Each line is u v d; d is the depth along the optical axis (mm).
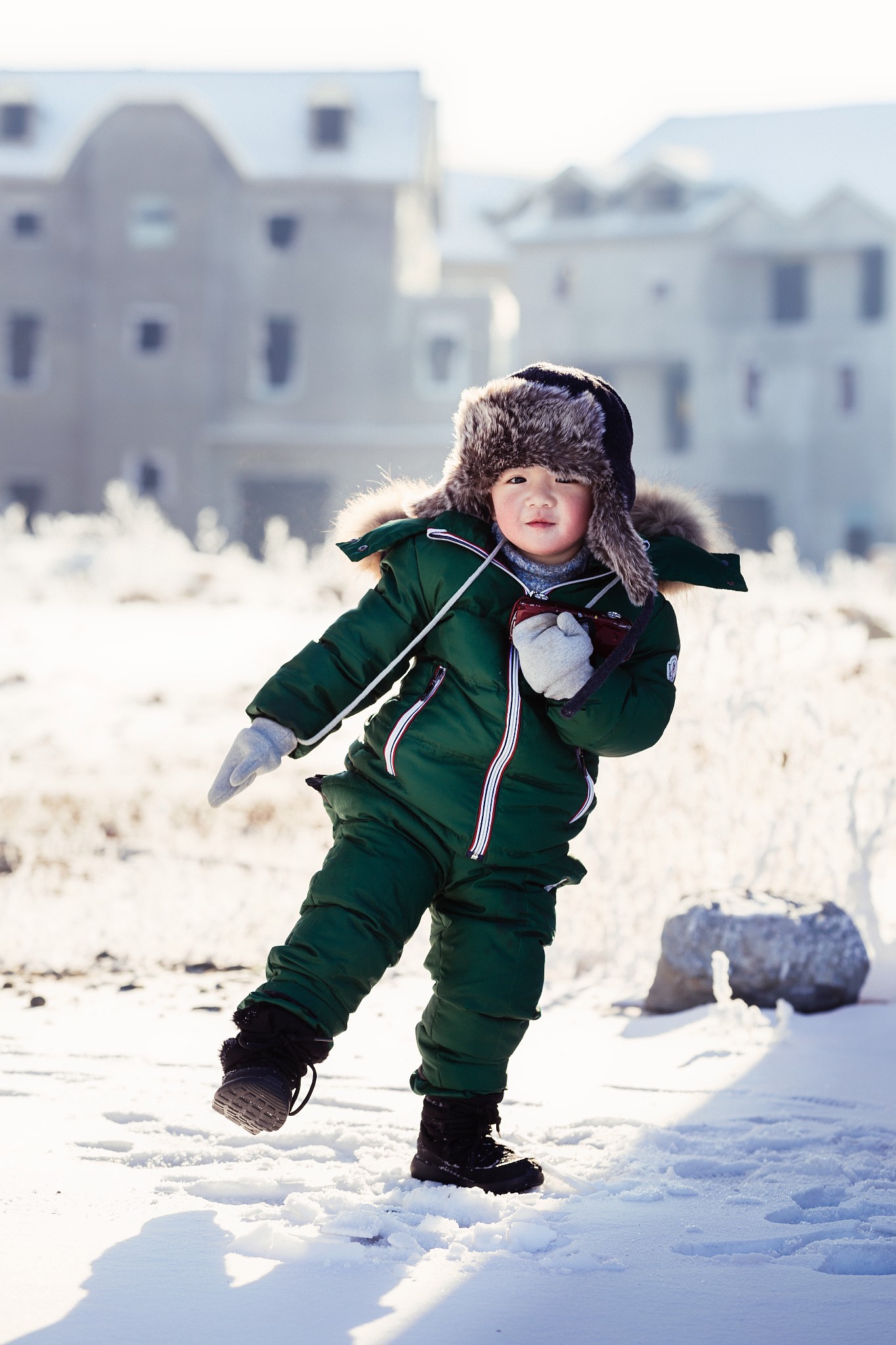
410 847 4523
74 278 92750
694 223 95500
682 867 8664
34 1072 5816
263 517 92250
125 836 11695
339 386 92688
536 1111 5465
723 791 8922
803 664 10523
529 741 4484
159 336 91812
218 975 8016
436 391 92875
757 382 96062
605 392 4672
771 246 95125
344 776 4699
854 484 95312
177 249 91312
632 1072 6039
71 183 92812
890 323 94688
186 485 91375
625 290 96312
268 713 4535
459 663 4539
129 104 91562
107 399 91688
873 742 9594
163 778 13953
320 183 92500
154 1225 4074
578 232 97062
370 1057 6203
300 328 93125
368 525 5008
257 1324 3439
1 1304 3520
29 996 7434
